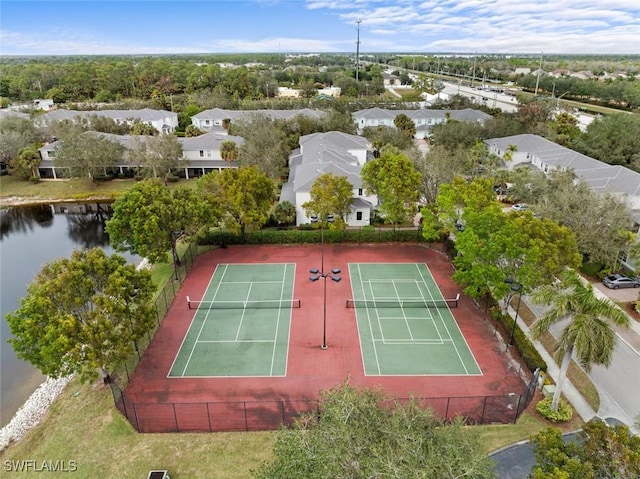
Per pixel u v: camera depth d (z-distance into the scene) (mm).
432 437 17047
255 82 159125
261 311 37844
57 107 125688
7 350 36062
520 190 53875
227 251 49219
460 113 101688
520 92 167250
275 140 72000
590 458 16547
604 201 40750
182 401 28156
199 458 23891
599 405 27359
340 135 73625
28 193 72000
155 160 70188
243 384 29609
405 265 45750
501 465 23188
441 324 36094
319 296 40062
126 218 41062
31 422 27750
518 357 32156
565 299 23172
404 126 95750
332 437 16672
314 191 46719
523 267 31109
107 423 26562
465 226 37875
